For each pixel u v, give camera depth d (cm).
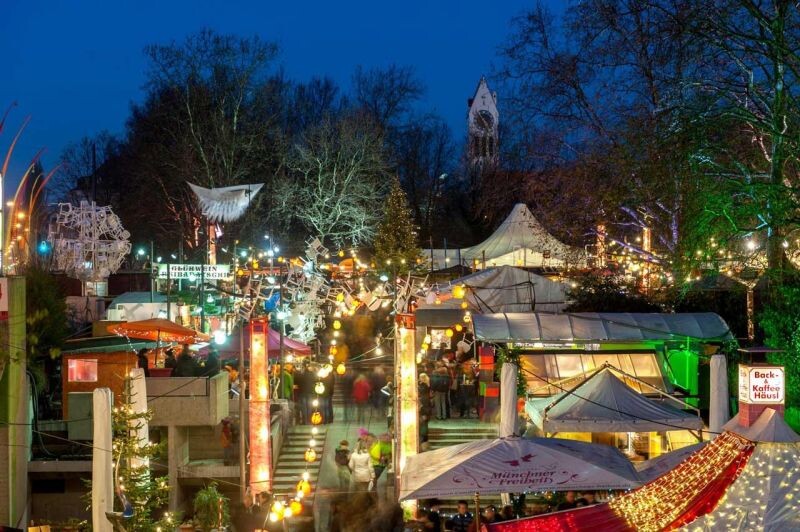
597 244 3042
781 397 950
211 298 3281
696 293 2766
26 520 2094
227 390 2406
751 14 2222
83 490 2175
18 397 2028
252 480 2142
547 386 2395
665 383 2392
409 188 6919
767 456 929
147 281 4369
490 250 4275
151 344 2619
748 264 2442
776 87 2211
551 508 1917
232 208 3553
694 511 945
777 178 2250
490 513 1639
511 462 1479
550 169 2975
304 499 2059
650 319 2484
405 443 2119
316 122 6419
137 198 5219
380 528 1708
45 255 3728
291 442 2531
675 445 2227
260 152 4975
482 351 2489
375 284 2711
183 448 2339
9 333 1997
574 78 2903
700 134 2300
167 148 4862
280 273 2467
